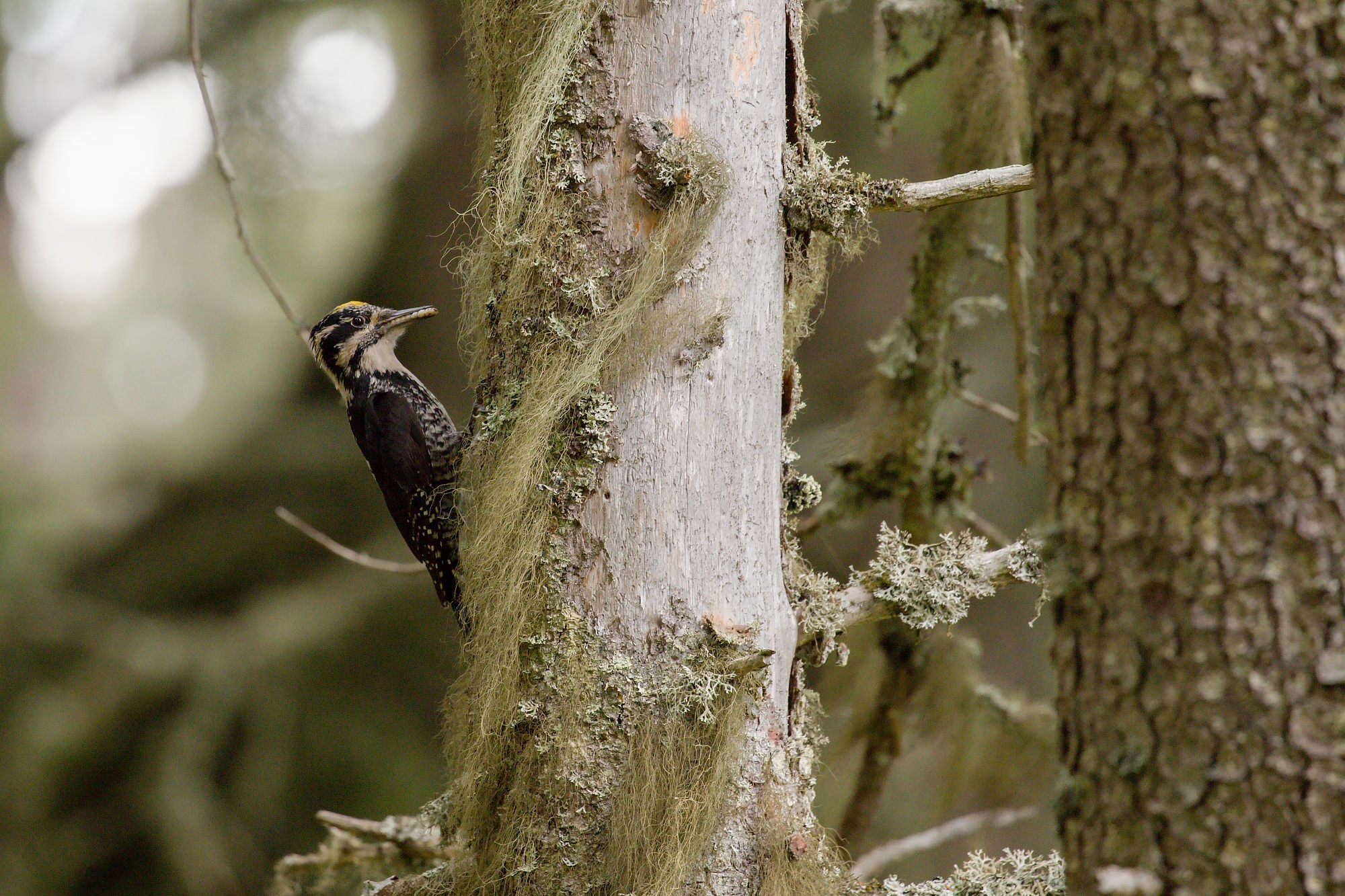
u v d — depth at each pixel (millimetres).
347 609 17250
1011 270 8023
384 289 18047
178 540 19125
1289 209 3562
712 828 5215
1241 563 3627
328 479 18875
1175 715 3730
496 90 5844
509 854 5320
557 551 5410
